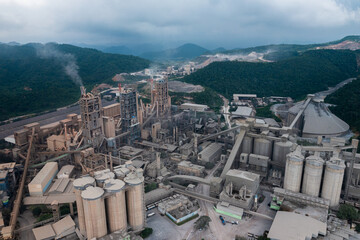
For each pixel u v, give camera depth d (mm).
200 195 164750
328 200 144500
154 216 149250
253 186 156500
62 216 139125
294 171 154750
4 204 147125
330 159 150750
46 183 162250
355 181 162000
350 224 137375
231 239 131250
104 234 122000
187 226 140875
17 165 183875
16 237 126938
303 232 120562
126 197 131000
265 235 132125
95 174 128375
